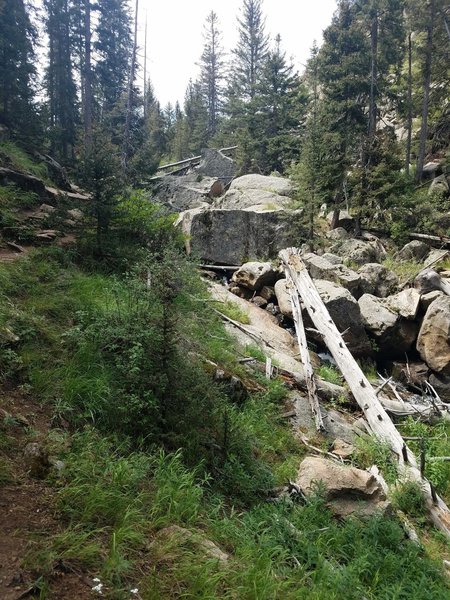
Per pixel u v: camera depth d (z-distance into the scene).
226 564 3.48
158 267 7.18
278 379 9.45
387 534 5.19
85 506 3.50
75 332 6.14
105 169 9.78
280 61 34.31
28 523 3.20
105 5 40.31
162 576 3.13
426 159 29.78
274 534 4.61
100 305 7.35
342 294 12.75
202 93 54.62
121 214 10.16
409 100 26.34
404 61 34.97
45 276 8.10
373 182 19.45
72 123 30.36
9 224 10.10
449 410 10.47
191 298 10.91
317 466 6.05
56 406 4.91
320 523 5.19
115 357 6.00
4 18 20.19
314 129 19.34
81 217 10.19
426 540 5.95
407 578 4.57
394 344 13.06
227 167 33.62
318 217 21.58
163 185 29.86
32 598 2.57
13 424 4.34
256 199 20.94
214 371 7.82
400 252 17.72
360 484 5.72
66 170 21.20
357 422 9.10
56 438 4.34
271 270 15.33
